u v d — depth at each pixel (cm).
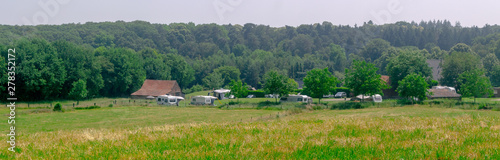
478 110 4781
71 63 8781
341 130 2231
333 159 1466
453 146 1644
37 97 7819
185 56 19350
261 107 5662
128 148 1728
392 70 8612
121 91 10644
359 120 2788
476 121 2569
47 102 7569
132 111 5275
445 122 2527
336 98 8581
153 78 11944
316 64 16000
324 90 6394
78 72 8762
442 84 10400
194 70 14125
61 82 8075
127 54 11356
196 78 14850
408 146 1675
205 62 15512
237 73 14062
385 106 5538
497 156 1459
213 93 9481
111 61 10450
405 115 3825
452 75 10138
